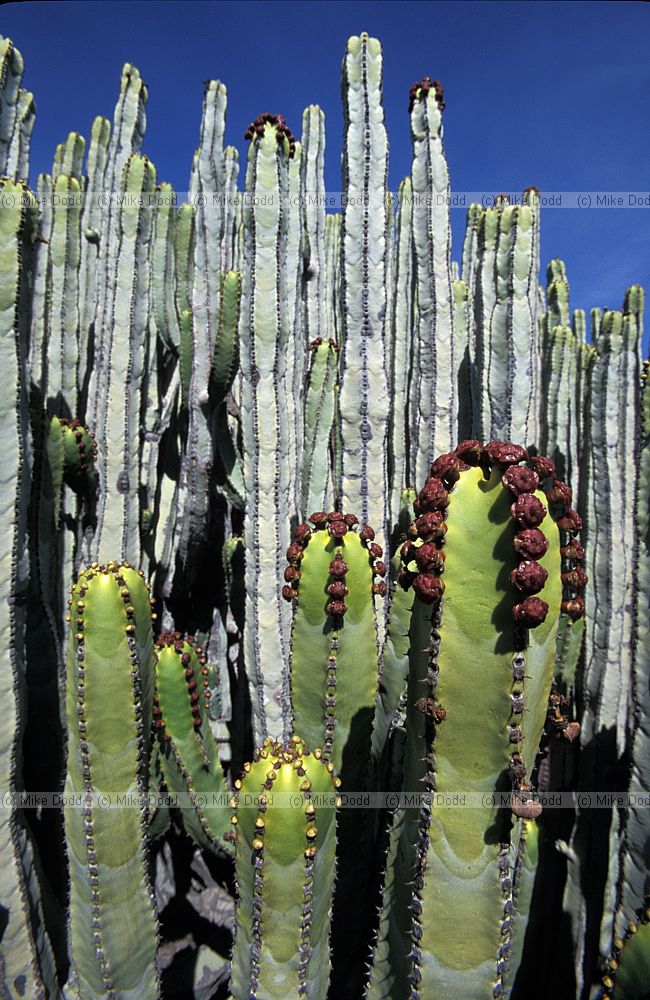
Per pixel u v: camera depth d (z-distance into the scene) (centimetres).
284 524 297
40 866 211
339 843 200
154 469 450
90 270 481
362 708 195
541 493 121
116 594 167
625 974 133
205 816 238
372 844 219
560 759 289
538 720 128
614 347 299
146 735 179
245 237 293
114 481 359
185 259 456
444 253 323
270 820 139
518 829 131
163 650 227
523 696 118
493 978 130
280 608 292
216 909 278
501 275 318
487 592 117
